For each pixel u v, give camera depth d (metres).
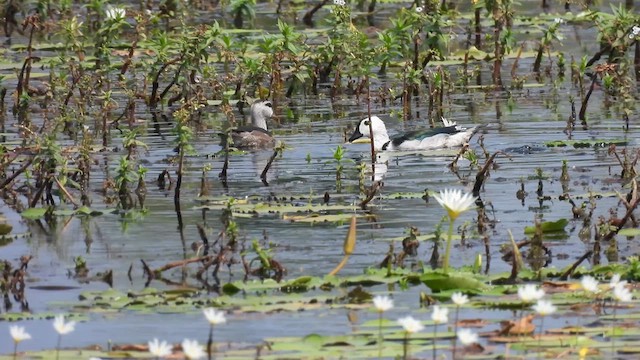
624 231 14.92
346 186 17.84
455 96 25.33
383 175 18.62
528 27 32.12
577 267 13.43
